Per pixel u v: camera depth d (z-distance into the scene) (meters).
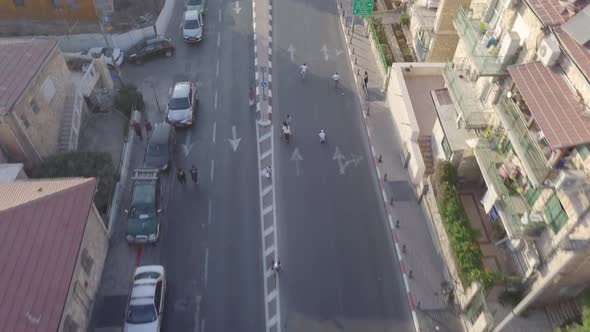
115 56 37.69
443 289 25.00
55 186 23.05
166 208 28.62
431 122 31.23
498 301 22.86
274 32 41.91
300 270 25.91
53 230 21.16
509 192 22.17
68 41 38.78
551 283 20.50
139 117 33.50
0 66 27.66
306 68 37.41
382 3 43.88
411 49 38.41
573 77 18.84
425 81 33.84
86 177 26.80
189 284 25.23
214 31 42.19
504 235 25.36
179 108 33.25
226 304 24.47
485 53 24.28
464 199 27.92
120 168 29.70
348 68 38.75
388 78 35.22
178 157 31.53
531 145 19.41
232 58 39.47
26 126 26.84
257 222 28.11
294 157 31.75
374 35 38.88
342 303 24.59
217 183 30.11
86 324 23.27
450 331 23.52
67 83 31.72
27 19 40.12
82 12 39.69
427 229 27.83
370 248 27.02
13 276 18.91
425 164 29.56
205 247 26.84
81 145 32.16
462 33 26.22
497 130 24.12
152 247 26.77
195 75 37.81
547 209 19.89
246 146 32.38
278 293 24.95
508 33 22.55
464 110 25.52
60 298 19.50
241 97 35.94
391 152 32.16
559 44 18.73
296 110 34.97
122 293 24.84
